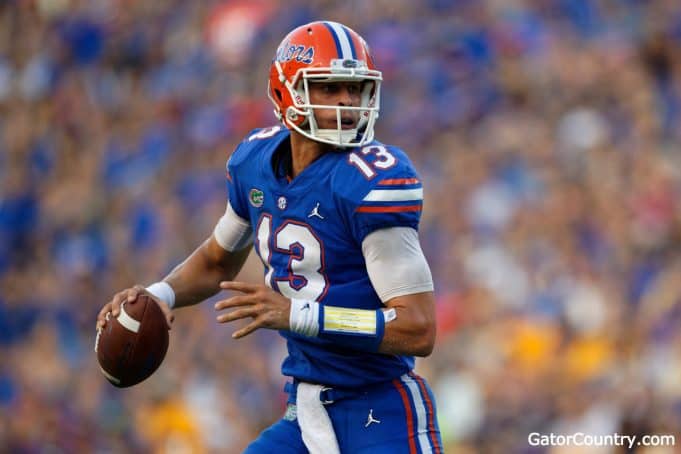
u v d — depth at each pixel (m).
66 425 33.47
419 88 47.69
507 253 37.09
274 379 33.59
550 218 38.38
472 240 38.97
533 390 30.03
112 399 33.97
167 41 55.69
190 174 46.44
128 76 55.59
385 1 51.41
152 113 52.09
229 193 15.02
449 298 35.66
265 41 52.94
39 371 37.38
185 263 15.66
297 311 13.20
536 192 40.56
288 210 13.94
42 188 50.16
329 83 13.87
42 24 58.22
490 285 35.81
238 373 34.06
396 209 13.38
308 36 13.97
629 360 30.06
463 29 49.53
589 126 44.16
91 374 35.38
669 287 31.97
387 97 47.91
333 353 13.98
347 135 13.82
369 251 13.52
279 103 14.23
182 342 35.53
